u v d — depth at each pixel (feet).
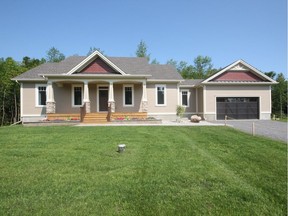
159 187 14.42
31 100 68.13
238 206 12.03
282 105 136.15
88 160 20.56
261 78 78.38
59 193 13.43
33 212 11.27
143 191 13.78
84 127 47.75
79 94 69.92
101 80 63.87
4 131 39.93
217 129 45.57
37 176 16.31
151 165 19.16
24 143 28.48
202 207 11.89
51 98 62.54
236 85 77.00
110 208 11.68
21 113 67.62
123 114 63.98
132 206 11.89
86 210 11.45
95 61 66.08
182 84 81.71
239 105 77.36
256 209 11.72
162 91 73.67
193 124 57.57
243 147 27.17
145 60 78.84
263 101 77.77
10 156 21.97
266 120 73.56
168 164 19.49
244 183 15.28
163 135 36.17
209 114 75.87
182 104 82.43
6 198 12.80
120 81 64.85
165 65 83.97
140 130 42.50
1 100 109.81
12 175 16.53
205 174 16.94
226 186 14.69
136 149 25.39
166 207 11.82
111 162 19.98
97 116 62.75
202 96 77.71
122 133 37.76
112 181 15.39
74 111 69.36
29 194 13.32
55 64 75.05
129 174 16.83
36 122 56.70
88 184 14.83
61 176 16.34
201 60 193.36
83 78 63.36
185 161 20.54
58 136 34.12
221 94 76.54
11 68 113.09
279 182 15.44
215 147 27.20
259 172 17.54
